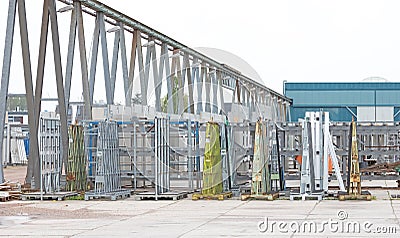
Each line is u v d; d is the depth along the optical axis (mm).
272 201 16172
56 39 18969
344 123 21188
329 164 21234
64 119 18812
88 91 20500
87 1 20141
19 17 17641
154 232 10656
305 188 16594
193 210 14156
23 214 13430
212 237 10055
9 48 17234
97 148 17031
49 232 10727
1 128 17172
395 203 15531
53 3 18953
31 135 17906
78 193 17516
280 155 19609
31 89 17844
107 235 10344
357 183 16391
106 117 19469
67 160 18406
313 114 17172
